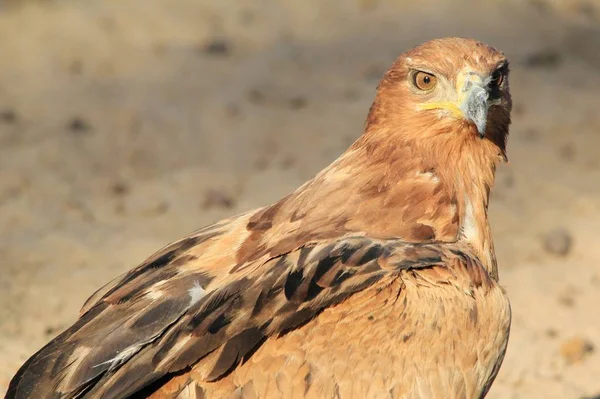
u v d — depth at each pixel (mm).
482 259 9602
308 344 8266
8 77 21766
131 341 8305
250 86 21328
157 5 25172
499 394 12219
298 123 19531
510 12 24875
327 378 8227
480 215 9672
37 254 14461
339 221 9250
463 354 8578
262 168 17797
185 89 21250
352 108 20203
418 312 8492
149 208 16188
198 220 15789
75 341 8484
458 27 24141
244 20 24953
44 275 13867
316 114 19938
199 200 16484
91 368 8211
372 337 8367
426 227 9375
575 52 23359
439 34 23766
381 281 8523
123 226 15594
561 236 15438
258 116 19844
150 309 8492
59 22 24141
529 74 21812
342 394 8227
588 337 13438
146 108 20219
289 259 8695
